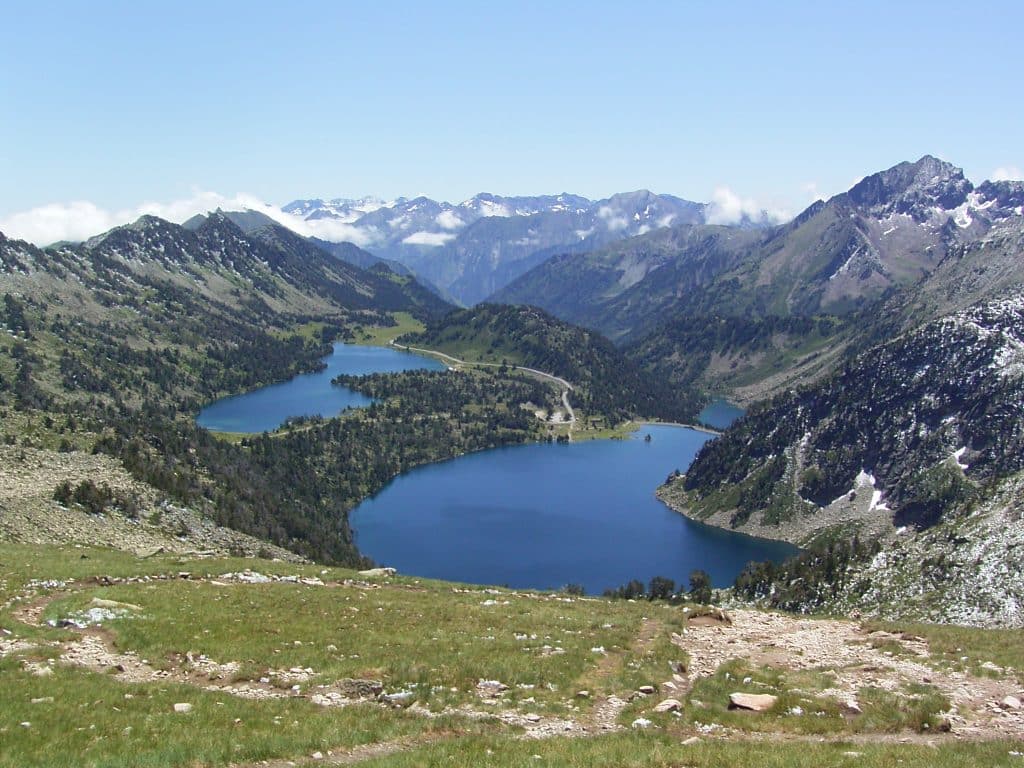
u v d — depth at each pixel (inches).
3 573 2162.9
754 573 6865.2
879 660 1811.0
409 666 1536.7
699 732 1293.1
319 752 1105.4
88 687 1279.5
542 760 1044.5
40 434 6107.3
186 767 1016.2
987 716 1421.0
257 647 1619.1
